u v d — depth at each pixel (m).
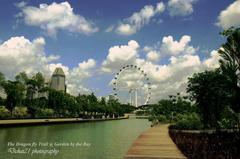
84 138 42.94
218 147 20.61
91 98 177.50
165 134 39.19
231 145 20.44
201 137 27.80
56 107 112.44
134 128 72.75
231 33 22.69
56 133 51.44
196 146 21.75
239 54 22.72
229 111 25.47
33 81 95.50
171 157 19.89
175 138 29.69
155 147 25.02
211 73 36.44
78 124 95.94
